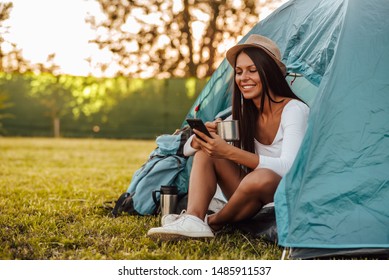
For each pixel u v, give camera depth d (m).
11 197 4.36
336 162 2.58
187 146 3.10
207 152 2.84
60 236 3.03
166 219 2.96
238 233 3.03
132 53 14.53
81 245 2.88
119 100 14.79
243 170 3.03
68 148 10.99
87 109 14.91
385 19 2.86
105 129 14.99
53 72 14.69
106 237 3.03
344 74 2.71
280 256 2.68
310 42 3.34
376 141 2.59
